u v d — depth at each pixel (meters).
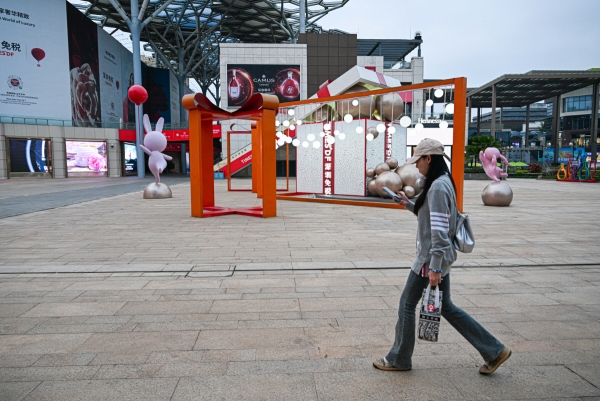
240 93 40.34
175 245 7.55
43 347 3.43
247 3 52.84
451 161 11.70
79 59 39.81
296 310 4.28
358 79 15.92
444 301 2.88
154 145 16.88
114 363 3.15
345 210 12.91
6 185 26.73
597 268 5.93
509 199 13.80
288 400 2.64
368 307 4.37
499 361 2.86
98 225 9.88
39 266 6.00
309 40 41.56
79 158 39.41
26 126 36.34
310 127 17.27
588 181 30.67
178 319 4.04
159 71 54.72
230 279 5.41
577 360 3.19
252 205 14.58
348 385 2.83
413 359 3.22
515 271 5.76
